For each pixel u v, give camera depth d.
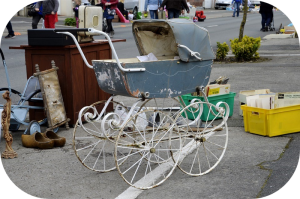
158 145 5.90
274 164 5.05
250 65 12.28
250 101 6.41
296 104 6.23
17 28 21.48
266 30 22.81
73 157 5.47
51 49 6.61
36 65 6.20
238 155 5.41
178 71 4.86
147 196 4.28
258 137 6.12
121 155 5.57
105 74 4.69
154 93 4.70
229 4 46.16
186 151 5.60
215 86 6.84
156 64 4.64
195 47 4.93
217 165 5.10
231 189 4.39
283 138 6.04
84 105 6.98
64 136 6.35
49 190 4.46
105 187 4.54
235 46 13.16
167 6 17.75
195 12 29.30
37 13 15.66
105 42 7.26
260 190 4.35
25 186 4.55
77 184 4.62
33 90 6.73
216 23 28.00
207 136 6.11
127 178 4.80
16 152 5.54
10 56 13.72
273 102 6.18
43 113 6.83
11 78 10.50
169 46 5.48
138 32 5.38
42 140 5.91
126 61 5.28
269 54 14.36
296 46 16.09
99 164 5.25
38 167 5.11
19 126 6.80
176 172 4.95
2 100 8.57
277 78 10.23
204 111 6.78
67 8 31.22
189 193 4.32
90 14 6.86
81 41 6.75
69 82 6.63
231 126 6.69
